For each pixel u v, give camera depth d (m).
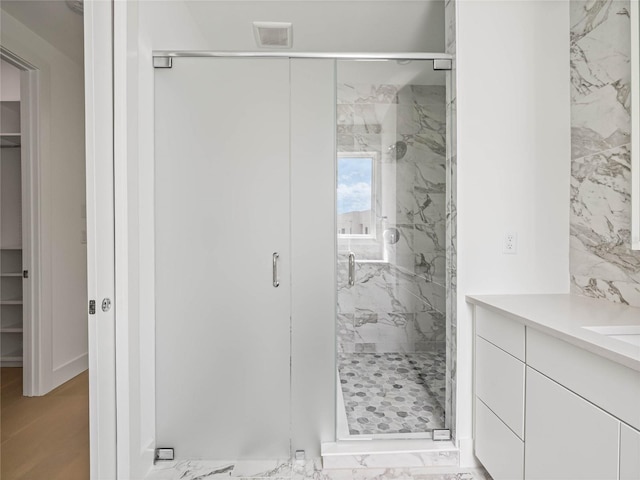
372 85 1.96
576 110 1.88
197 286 1.92
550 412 1.24
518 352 1.45
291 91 1.93
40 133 2.64
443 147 2.00
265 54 1.91
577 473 1.11
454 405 1.92
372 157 1.97
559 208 1.93
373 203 1.98
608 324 1.27
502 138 1.92
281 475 1.81
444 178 2.00
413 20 2.40
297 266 1.93
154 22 1.91
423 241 2.00
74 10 2.29
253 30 2.38
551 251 1.93
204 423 1.93
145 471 1.81
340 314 1.98
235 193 1.92
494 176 1.92
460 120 1.91
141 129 1.79
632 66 1.51
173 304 1.92
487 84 1.91
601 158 1.73
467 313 1.92
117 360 1.59
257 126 1.92
